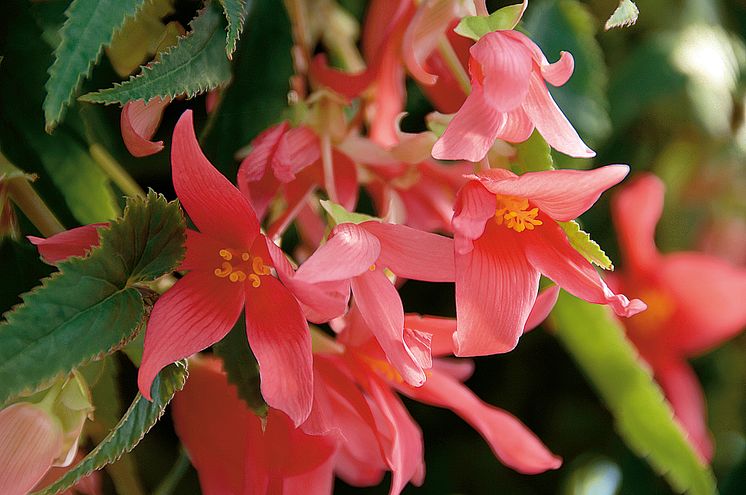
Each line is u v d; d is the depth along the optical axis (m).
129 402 0.39
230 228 0.32
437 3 0.35
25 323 0.30
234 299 0.32
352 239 0.31
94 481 0.37
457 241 0.31
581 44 0.42
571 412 0.52
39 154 0.35
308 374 0.31
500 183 0.31
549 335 0.51
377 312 0.31
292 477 0.33
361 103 0.37
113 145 0.39
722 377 0.55
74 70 0.30
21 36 0.35
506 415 0.36
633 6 0.32
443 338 0.33
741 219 0.52
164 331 0.31
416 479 0.37
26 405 0.32
